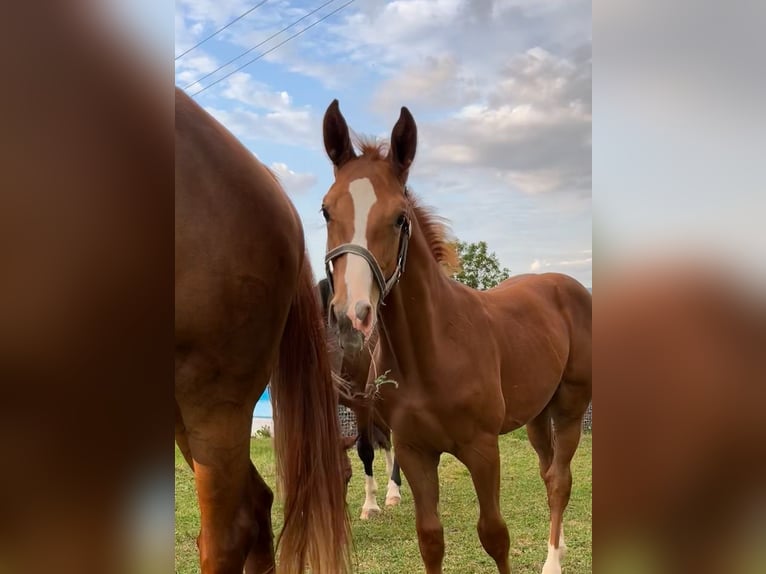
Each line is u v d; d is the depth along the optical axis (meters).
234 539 1.73
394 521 4.36
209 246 1.61
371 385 2.72
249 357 1.72
